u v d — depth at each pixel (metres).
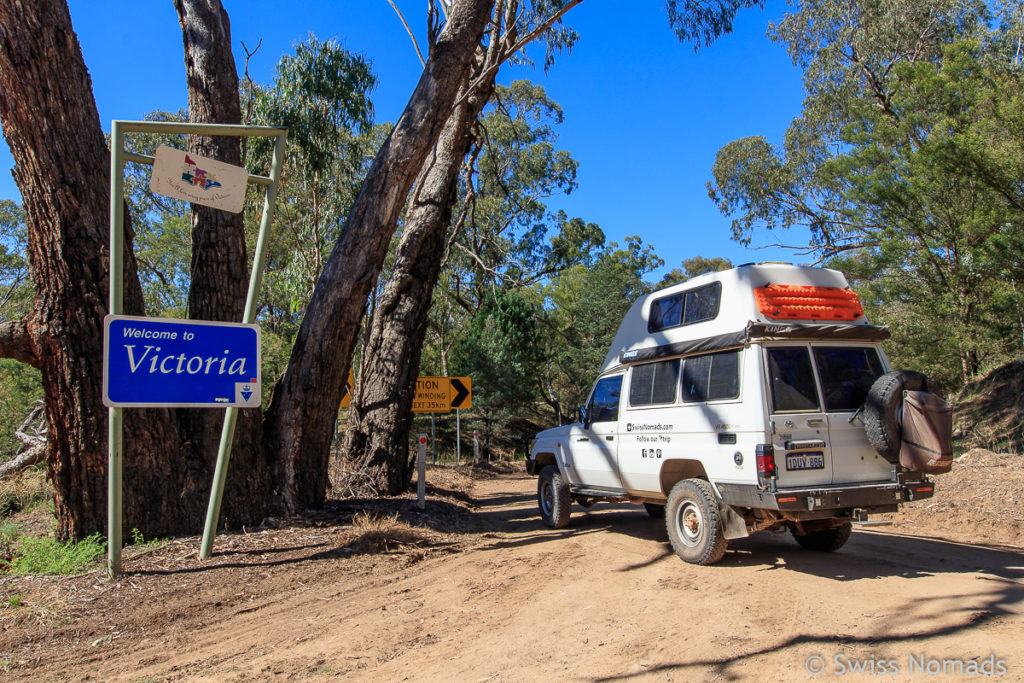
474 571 7.32
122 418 7.28
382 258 9.72
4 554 7.29
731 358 6.90
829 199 31.92
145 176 25.23
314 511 9.51
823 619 5.14
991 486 9.82
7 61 7.08
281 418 9.34
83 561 7.11
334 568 7.39
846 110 30.38
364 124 15.62
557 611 5.75
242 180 7.00
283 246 20.97
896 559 7.14
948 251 18.17
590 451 9.38
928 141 17.86
